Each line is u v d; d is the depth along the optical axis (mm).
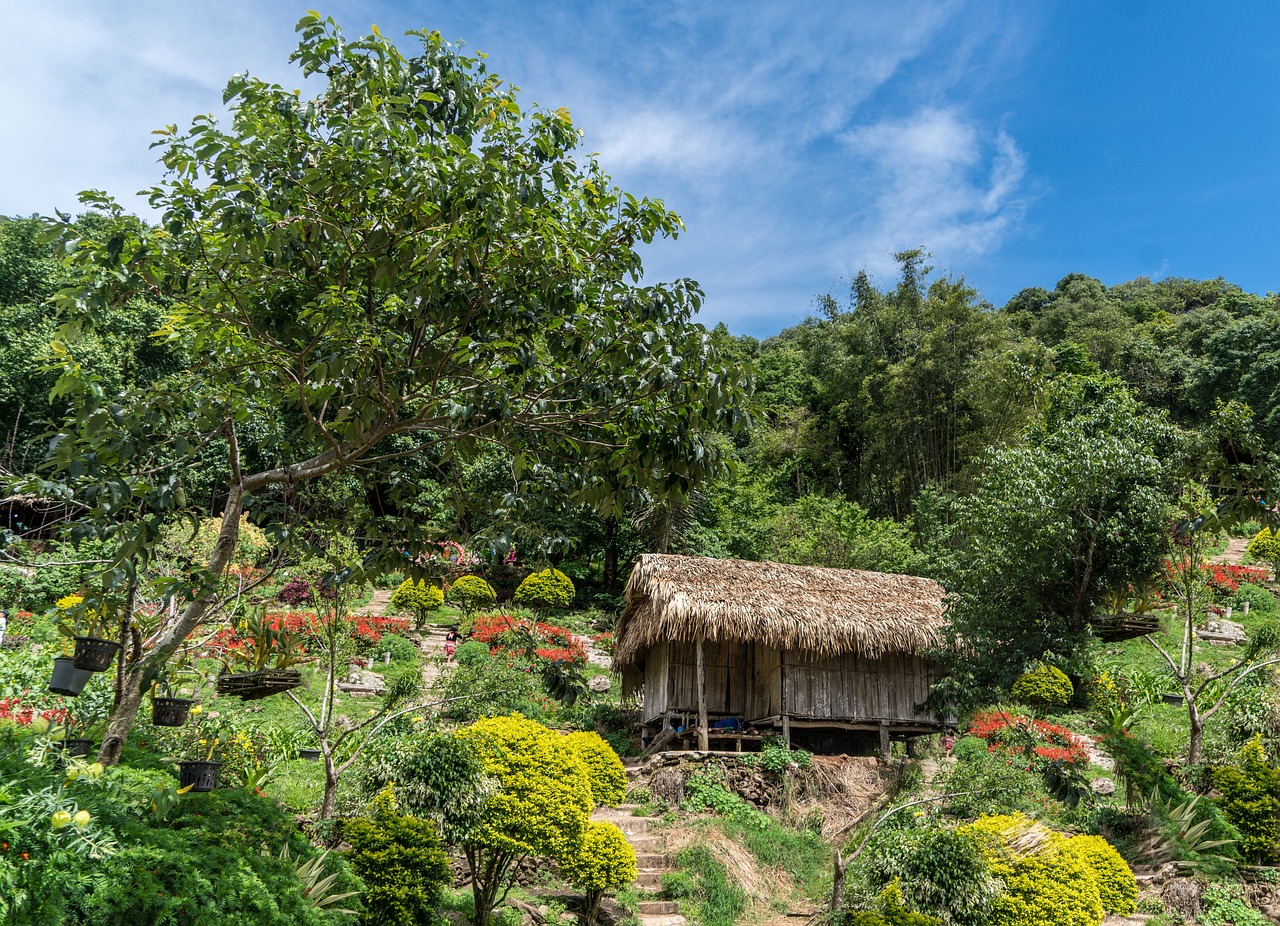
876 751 18141
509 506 6547
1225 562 30047
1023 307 72125
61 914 4523
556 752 9609
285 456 6879
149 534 5012
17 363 28250
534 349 6301
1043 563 14977
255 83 5867
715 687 18062
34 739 6145
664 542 29438
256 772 10523
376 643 21406
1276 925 11297
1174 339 55594
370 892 7828
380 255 5910
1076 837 10609
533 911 10297
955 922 8906
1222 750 14578
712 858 12328
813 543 30266
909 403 36312
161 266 5547
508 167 6016
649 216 6516
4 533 5602
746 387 6066
